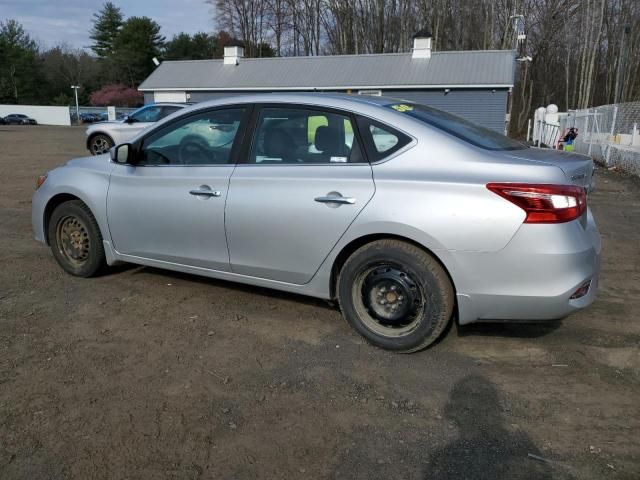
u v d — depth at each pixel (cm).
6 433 265
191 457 251
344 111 363
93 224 466
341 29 5197
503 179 311
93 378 318
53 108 6166
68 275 495
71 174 473
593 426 277
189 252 417
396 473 242
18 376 318
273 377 323
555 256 304
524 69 4791
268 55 6022
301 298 445
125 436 265
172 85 3134
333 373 328
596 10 4588
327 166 358
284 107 384
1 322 393
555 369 334
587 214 355
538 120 3058
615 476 240
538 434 270
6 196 897
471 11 4838
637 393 308
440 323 333
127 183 439
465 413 288
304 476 240
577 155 364
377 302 352
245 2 5812
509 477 239
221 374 325
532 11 4750
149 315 409
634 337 378
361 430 273
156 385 312
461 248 315
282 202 366
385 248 338
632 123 1769
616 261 570
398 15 5050
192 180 405
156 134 435
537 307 312
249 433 269
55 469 241
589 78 4497
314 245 360
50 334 375
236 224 386
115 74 7744
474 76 2609
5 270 509
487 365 339
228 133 403
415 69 2761
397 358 346
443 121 370
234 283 478
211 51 7850
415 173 330
